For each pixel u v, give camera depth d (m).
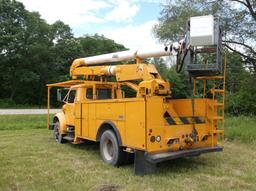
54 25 56.44
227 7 19.94
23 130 16.22
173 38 19.98
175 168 7.94
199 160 8.85
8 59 50.22
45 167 7.97
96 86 10.60
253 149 10.55
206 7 19.75
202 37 7.02
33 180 6.84
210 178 7.07
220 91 8.02
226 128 13.90
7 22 51.00
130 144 7.49
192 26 7.14
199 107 7.89
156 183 6.69
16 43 51.47
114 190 6.25
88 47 63.16
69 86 12.32
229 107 23.70
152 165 7.33
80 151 10.06
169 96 8.05
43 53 53.81
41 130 16.14
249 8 20.22
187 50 7.34
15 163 8.41
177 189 6.30
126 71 8.84
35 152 9.89
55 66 55.78
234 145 11.27
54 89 48.62
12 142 11.88
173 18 20.59
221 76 7.61
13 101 51.50
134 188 6.35
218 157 9.26
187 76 7.68
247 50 21.47
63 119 11.48
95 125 8.91
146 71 8.24
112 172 7.53
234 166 8.20
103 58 10.02
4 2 51.81
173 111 7.70
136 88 8.60
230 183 6.70
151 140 7.07
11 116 24.09
